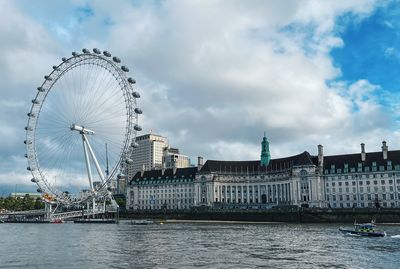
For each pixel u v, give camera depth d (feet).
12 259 208.13
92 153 564.30
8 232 398.42
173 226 503.20
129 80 512.63
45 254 226.38
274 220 595.06
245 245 267.80
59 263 194.90
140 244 275.59
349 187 655.76
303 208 580.30
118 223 579.48
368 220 526.57
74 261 200.34
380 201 626.23
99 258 209.77
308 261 199.11
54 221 618.03
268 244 273.13
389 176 627.05
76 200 570.05
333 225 495.00
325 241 290.76
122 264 191.11
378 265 187.32
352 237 321.93
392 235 336.90
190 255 219.82
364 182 645.10
